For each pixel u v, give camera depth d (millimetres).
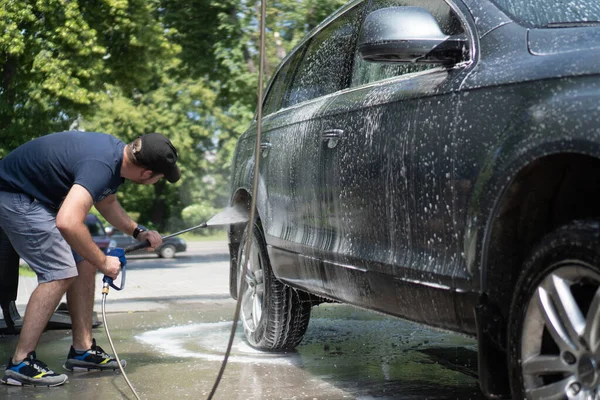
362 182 3529
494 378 2742
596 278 2277
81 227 4043
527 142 2500
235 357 5023
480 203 2711
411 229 3158
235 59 19734
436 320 3074
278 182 4633
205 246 36312
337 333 5945
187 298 9078
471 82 2863
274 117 5051
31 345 4477
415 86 3230
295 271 4402
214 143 50781
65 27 18250
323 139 3943
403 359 4887
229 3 19719
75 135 4426
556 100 2453
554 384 2438
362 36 3064
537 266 2490
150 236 4570
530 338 2535
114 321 7113
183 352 5297
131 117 45062
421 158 3062
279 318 4914
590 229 2312
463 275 2818
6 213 4438
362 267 3518
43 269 4457
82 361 4812
